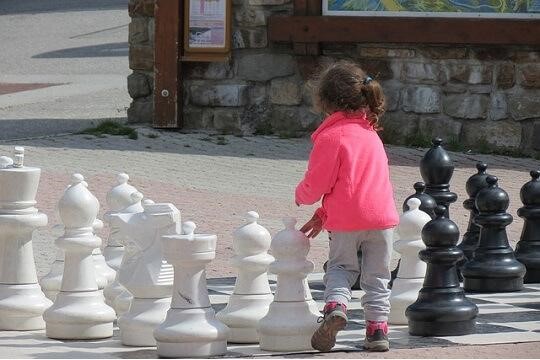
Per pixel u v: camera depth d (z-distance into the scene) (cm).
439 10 2133
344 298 838
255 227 928
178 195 1703
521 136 2155
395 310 1015
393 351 874
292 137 2225
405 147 2172
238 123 2242
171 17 2208
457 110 2169
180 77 2231
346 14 2164
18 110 2670
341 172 841
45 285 1048
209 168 1930
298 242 873
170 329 845
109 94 2980
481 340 926
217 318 926
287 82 2219
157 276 903
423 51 2170
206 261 850
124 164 1919
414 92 2181
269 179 1861
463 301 959
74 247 938
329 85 857
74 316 933
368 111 864
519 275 1203
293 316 877
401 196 1730
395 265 1323
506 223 1205
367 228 845
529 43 2108
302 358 845
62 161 1916
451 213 1644
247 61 2230
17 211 974
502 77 2150
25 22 4691
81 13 4888
